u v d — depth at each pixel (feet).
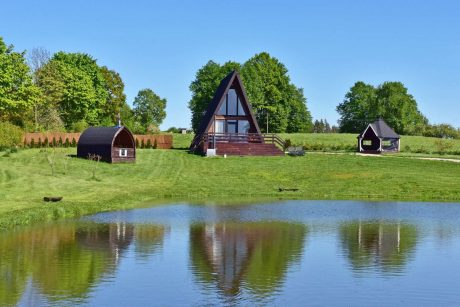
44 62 327.67
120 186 143.95
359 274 59.11
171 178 163.12
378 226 91.66
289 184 156.25
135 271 59.62
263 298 50.34
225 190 143.13
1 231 82.43
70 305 47.88
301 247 73.41
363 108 530.68
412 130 458.91
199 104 379.35
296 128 469.57
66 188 132.57
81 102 317.83
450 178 167.22
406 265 63.52
